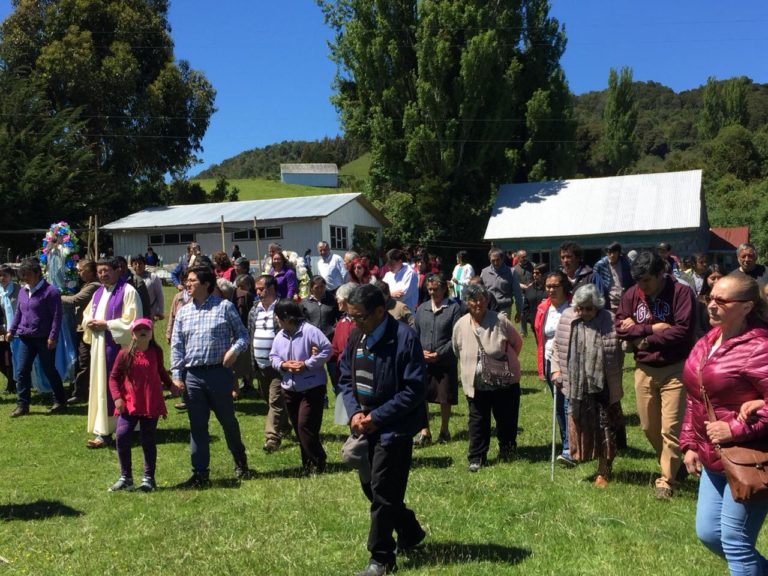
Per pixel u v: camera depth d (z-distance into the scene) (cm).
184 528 566
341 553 512
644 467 710
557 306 784
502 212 3922
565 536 527
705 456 372
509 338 738
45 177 3728
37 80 4094
